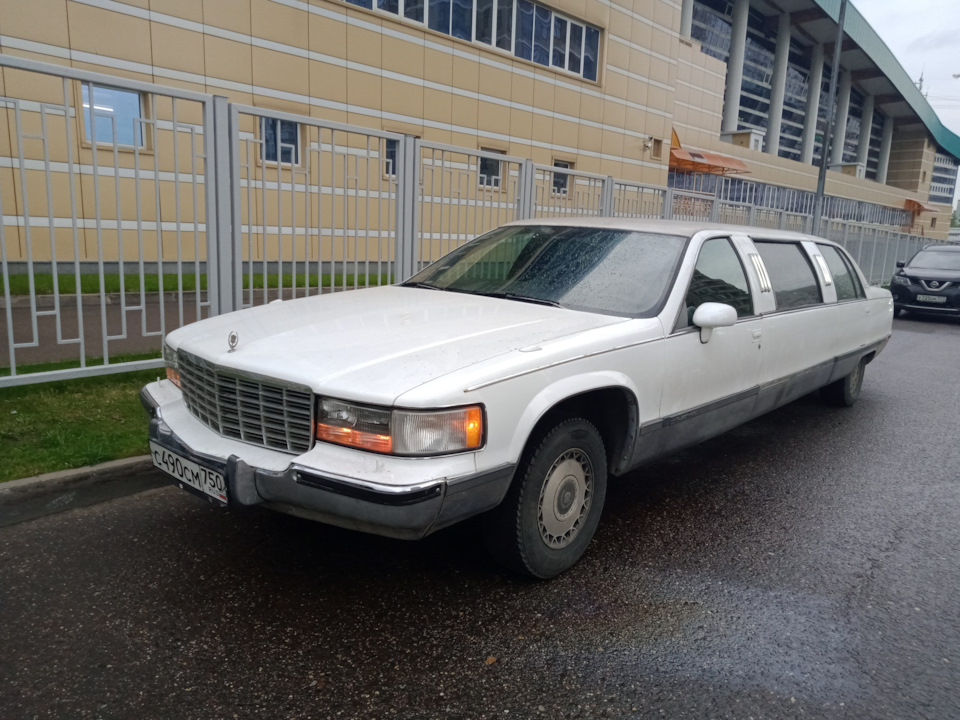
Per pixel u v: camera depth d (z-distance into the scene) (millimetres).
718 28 42750
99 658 2566
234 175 5348
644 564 3455
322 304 3824
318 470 2586
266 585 3111
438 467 2586
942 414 6707
